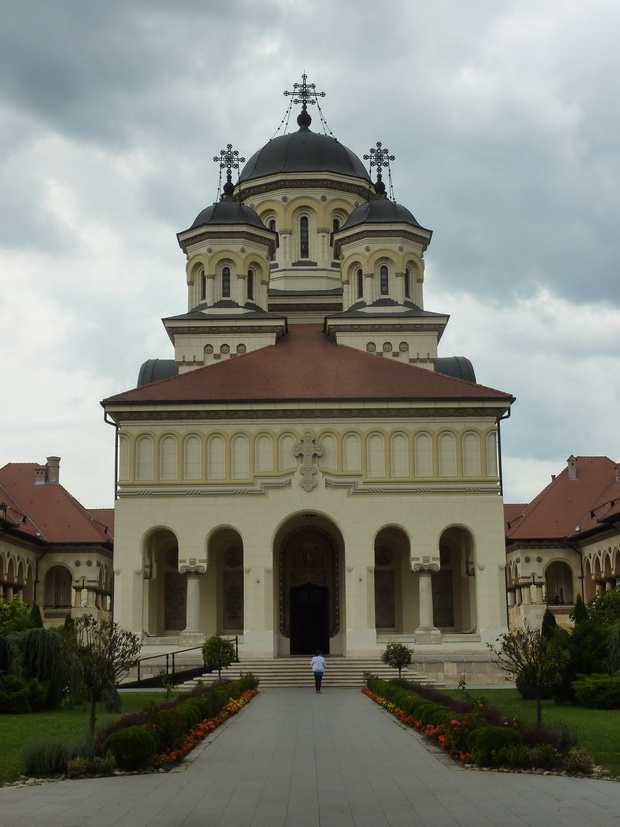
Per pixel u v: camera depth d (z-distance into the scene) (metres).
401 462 62.81
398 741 29.77
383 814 18.83
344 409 63.03
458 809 19.20
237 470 62.59
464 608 65.19
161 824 18.00
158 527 61.84
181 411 62.91
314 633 66.88
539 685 29.02
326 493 62.22
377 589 66.50
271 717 37.50
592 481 86.69
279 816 18.70
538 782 22.31
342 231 76.25
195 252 75.50
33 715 37.59
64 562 83.25
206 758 26.44
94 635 31.78
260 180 82.50
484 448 63.06
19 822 18.14
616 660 42.16
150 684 53.00
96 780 22.92
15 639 40.00
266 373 66.44
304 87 91.88
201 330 72.06
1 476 90.12
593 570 77.94
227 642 54.38
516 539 81.88
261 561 61.41
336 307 80.44
